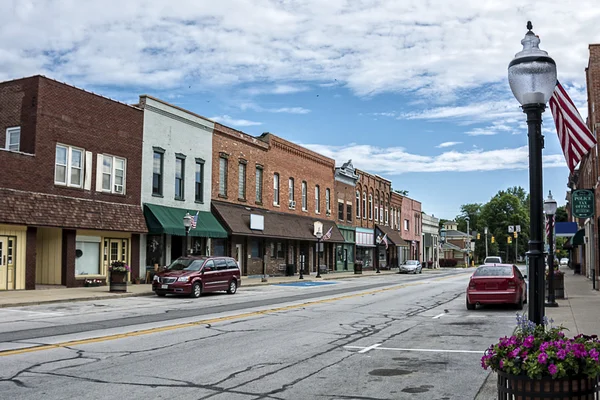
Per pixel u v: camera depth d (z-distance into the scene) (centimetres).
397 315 1725
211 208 3588
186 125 3369
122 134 2880
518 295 1847
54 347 1083
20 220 2273
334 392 770
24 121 2434
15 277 2322
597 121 2686
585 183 3953
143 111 3027
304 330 1377
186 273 2380
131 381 815
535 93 595
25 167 2344
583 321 1434
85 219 2594
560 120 1109
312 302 2172
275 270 4300
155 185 3123
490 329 1406
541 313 566
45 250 2617
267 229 4044
